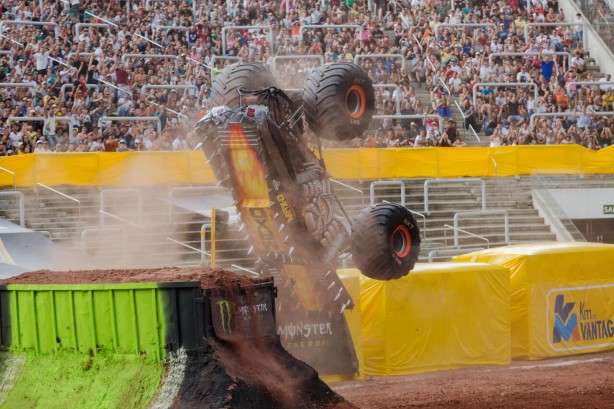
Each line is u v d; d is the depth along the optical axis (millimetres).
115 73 52031
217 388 20156
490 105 56781
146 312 21312
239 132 20250
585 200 51312
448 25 62031
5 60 51688
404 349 31844
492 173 50719
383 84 55125
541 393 27703
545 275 35875
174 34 57094
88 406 21234
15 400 22453
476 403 26125
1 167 41344
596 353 37062
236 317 21609
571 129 56250
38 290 22969
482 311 33781
